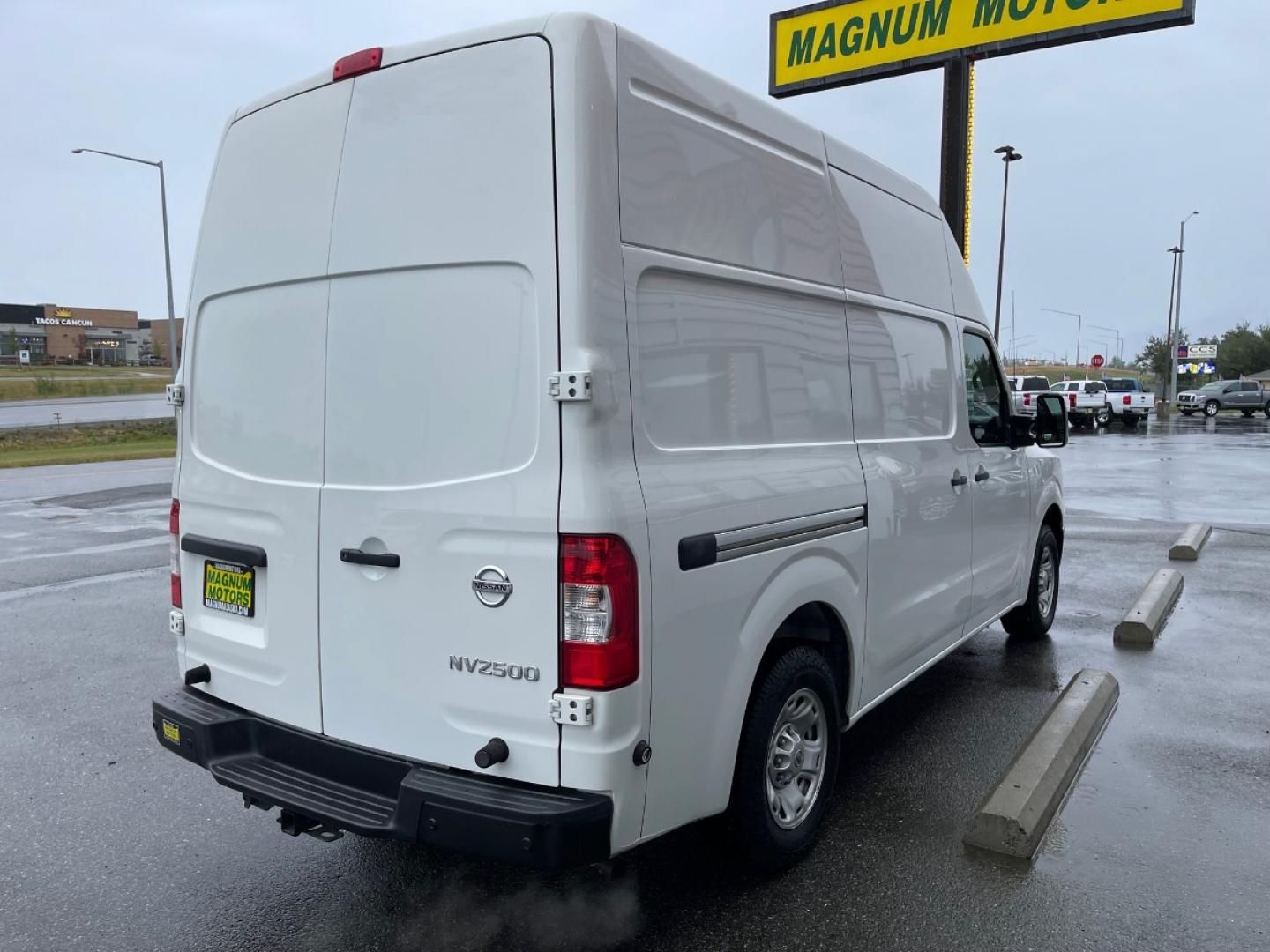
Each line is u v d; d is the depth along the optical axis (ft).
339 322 9.93
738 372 10.27
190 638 11.93
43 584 28.60
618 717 8.55
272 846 12.41
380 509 9.57
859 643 12.58
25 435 105.70
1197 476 57.72
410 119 9.41
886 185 14.07
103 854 12.21
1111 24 37.14
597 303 8.45
